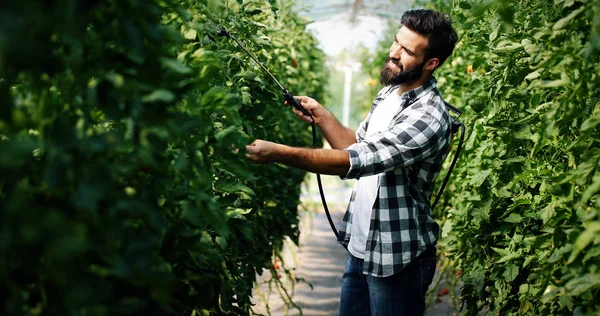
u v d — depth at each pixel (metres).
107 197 1.07
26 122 1.03
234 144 1.43
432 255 2.42
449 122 2.36
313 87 6.14
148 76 1.15
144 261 1.08
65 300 0.96
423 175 2.34
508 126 2.22
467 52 3.66
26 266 1.04
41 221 0.94
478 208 2.37
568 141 1.86
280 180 3.52
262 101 2.57
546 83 1.62
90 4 0.99
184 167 1.24
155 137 1.16
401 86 2.44
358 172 2.15
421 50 2.29
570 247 1.51
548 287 1.88
